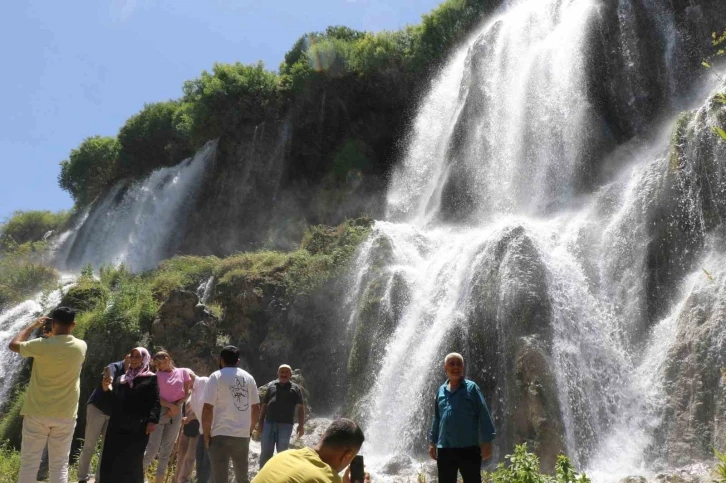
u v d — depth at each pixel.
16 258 45.41
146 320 21.30
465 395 6.86
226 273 22.36
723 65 20.11
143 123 49.19
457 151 24.95
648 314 15.12
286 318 20.36
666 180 16.34
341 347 18.98
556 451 12.05
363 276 19.48
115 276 26.80
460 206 23.70
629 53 22.38
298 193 33.88
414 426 14.85
